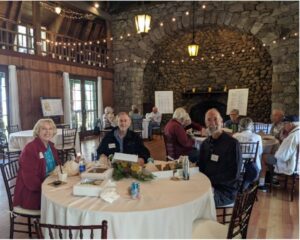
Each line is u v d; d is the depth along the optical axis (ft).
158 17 28.84
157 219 5.21
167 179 7.20
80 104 28.53
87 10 27.84
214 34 32.01
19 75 21.86
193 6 24.86
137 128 27.02
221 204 7.59
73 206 5.40
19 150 15.90
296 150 11.50
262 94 30.45
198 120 34.91
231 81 32.40
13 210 7.43
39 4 24.17
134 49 30.83
